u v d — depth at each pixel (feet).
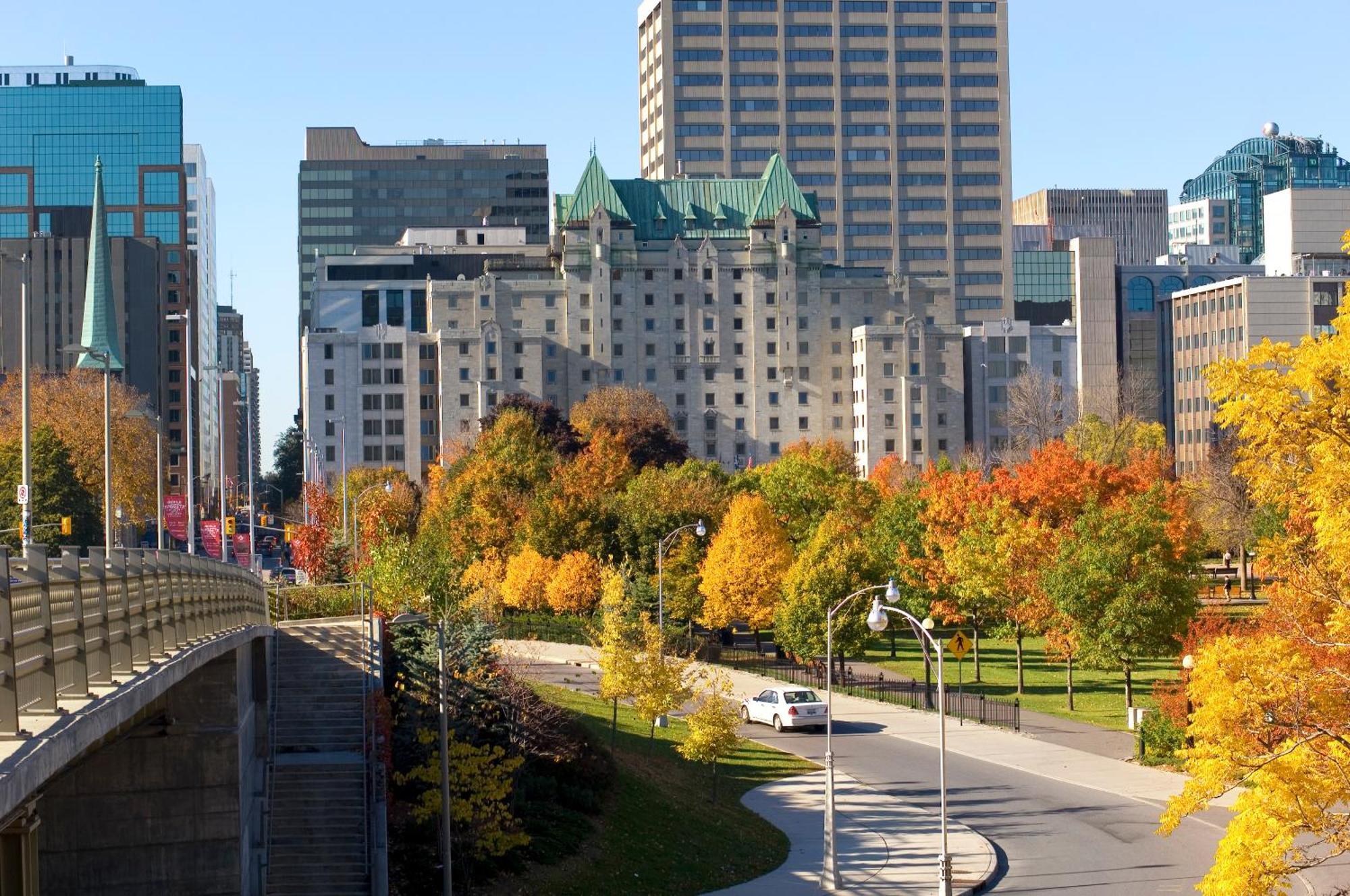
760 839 232.32
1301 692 129.80
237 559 512.22
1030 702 367.04
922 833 233.96
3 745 80.48
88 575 102.27
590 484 572.92
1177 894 194.90
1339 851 129.80
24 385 178.91
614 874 203.21
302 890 186.39
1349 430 129.59
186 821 169.68
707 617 443.73
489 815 195.93
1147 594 322.34
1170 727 286.05
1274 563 140.46
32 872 91.40
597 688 361.51
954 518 416.67
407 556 307.99
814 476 529.45
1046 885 202.08
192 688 171.12
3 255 193.47
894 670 432.25
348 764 209.56
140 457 554.05
